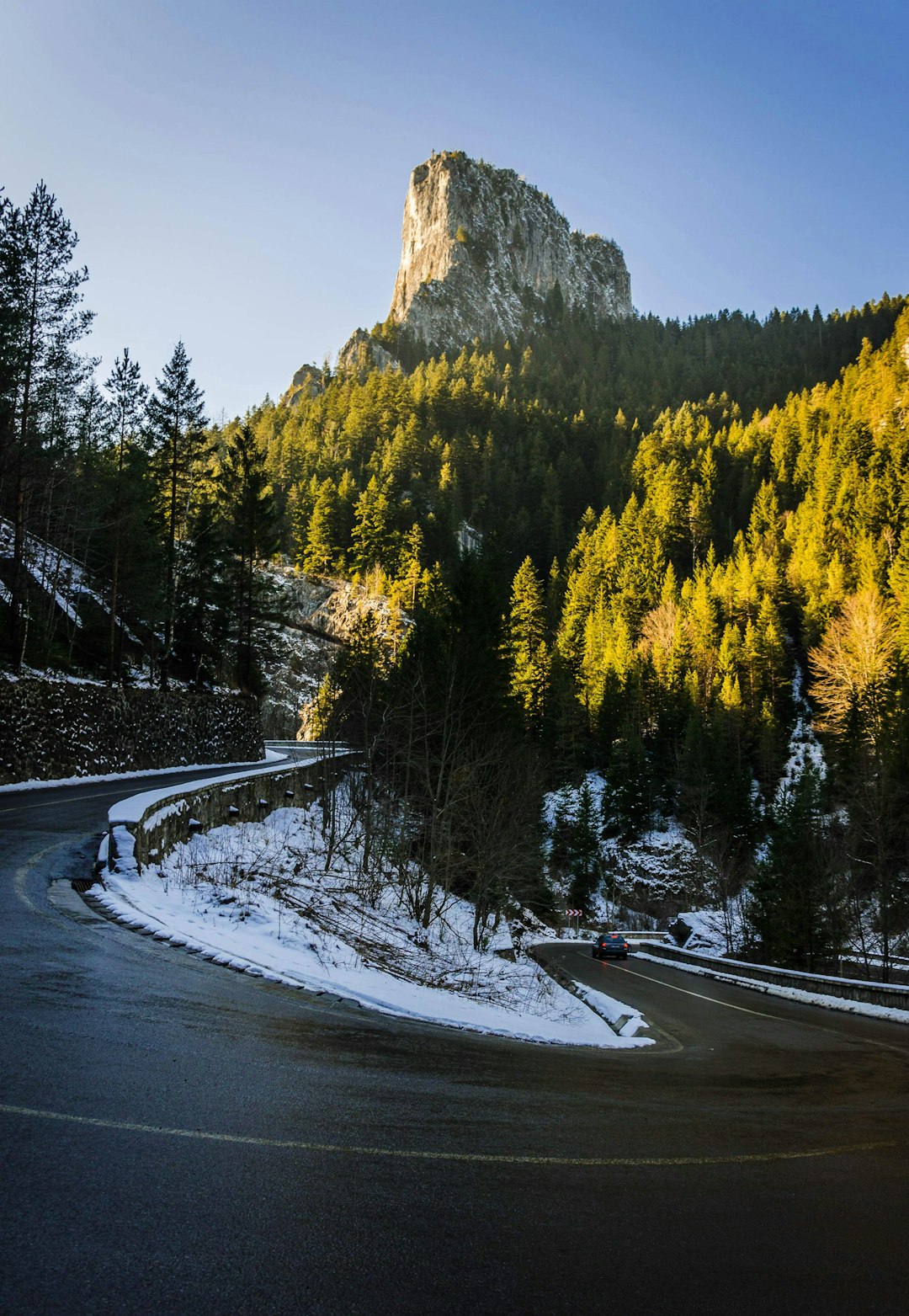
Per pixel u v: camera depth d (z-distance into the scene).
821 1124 6.96
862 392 155.12
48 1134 4.29
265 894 15.79
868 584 80.56
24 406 34.53
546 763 38.97
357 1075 6.36
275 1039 7.03
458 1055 8.06
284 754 62.69
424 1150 4.79
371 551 118.25
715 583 106.19
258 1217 3.63
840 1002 21.39
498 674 39.16
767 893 37.31
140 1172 3.96
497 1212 3.99
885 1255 3.96
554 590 121.62
